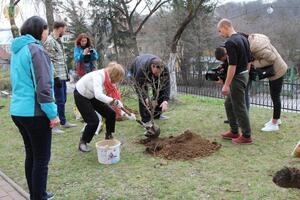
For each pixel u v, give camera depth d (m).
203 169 4.44
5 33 10.95
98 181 4.25
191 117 7.25
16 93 3.23
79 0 21.30
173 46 8.95
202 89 13.14
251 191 3.77
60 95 6.58
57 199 3.83
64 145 5.69
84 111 5.08
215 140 5.62
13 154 5.44
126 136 6.05
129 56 9.40
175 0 10.56
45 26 3.31
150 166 4.62
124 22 22.56
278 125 6.15
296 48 27.39
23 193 4.01
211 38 25.42
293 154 4.77
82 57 7.36
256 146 5.25
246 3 24.42
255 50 5.59
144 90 6.05
